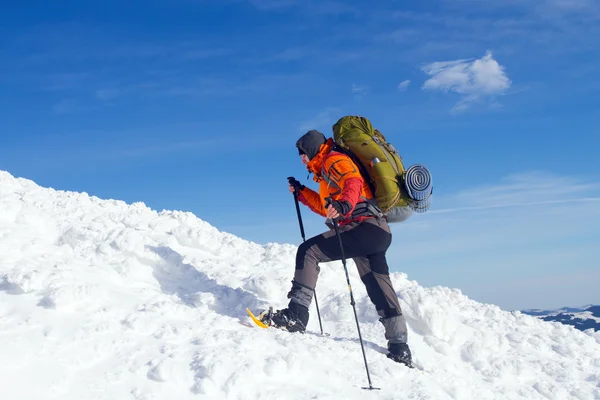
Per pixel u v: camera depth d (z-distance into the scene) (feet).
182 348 13.52
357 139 16.75
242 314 18.38
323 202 17.31
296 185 18.94
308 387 13.46
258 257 25.16
